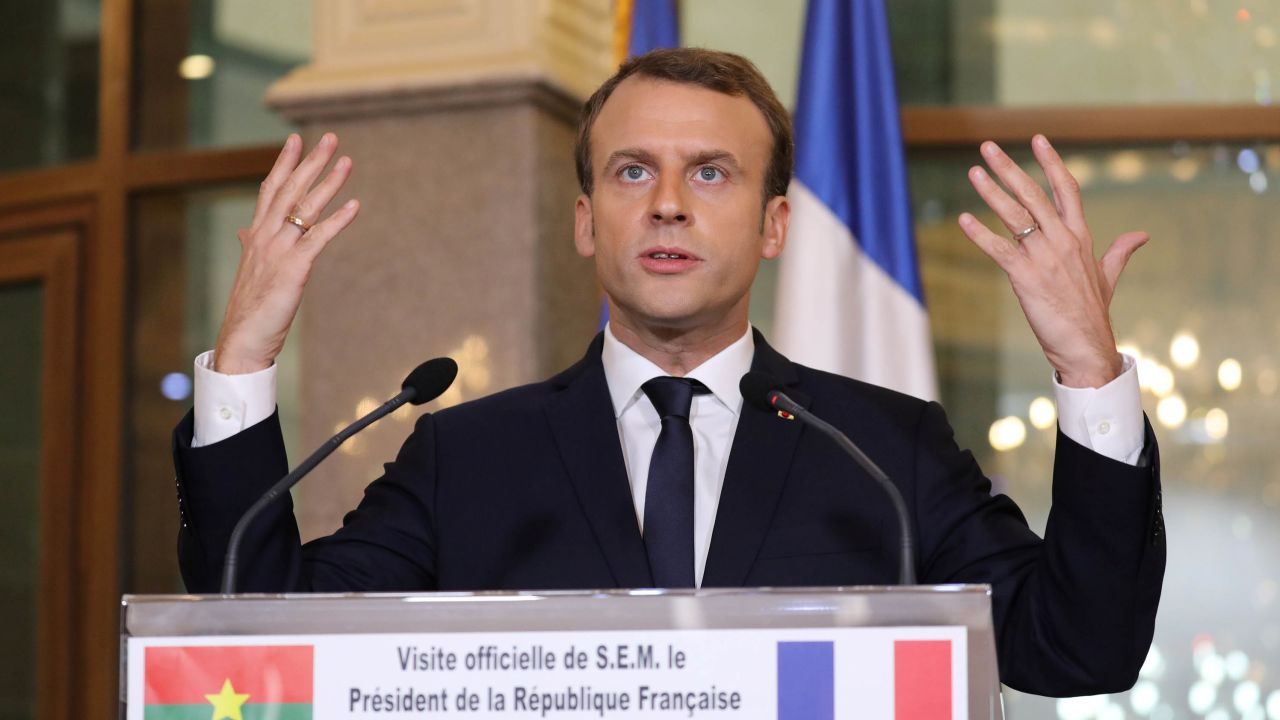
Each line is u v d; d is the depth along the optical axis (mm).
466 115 4141
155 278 5055
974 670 1462
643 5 3943
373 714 1478
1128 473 1825
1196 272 4520
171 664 1490
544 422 2199
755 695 1466
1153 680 4418
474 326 4086
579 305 4238
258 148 4859
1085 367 1856
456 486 2150
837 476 2105
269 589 1933
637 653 1474
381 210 4211
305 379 4234
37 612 5051
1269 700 4375
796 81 4211
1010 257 1865
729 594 1477
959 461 2152
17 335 5195
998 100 4609
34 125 5219
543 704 1472
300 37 4910
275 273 1928
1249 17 4531
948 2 4648
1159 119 4512
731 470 2105
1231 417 4469
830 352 3711
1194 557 4445
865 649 1467
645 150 2119
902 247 3771
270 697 1483
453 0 4191
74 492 5035
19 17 5230
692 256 2092
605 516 2082
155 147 5074
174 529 4957
